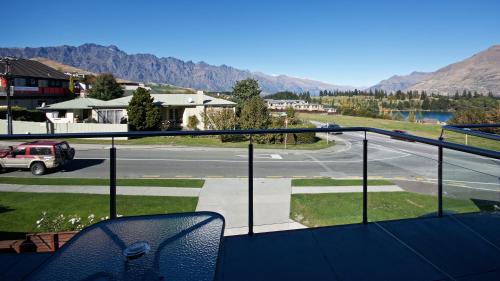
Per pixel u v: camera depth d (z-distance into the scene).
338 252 2.58
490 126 4.14
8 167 13.40
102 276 1.33
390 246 2.68
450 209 3.33
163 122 30.31
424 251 2.60
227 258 2.48
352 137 29.61
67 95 49.28
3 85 37.97
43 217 7.29
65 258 1.49
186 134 2.94
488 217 3.16
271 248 2.65
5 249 4.72
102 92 51.62
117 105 30.38
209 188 11.45
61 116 32.09
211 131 3.01
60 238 4.83
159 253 1.50
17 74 40.25
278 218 8.46
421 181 11.12
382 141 26.70
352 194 10.49
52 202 9.17
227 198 10.28
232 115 26.33
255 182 12.45
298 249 2.63
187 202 9.85
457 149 2.47
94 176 13.47
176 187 11.52
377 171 14.91
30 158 13.42
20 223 7.29
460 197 3.30
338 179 13.09
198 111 32.75
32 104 42.22
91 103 31.44
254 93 52.97
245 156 18.95
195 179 12.91
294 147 23.30
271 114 27.45
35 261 2.73
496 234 2.82
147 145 22.02
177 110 33.94
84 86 57.97
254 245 2.70
